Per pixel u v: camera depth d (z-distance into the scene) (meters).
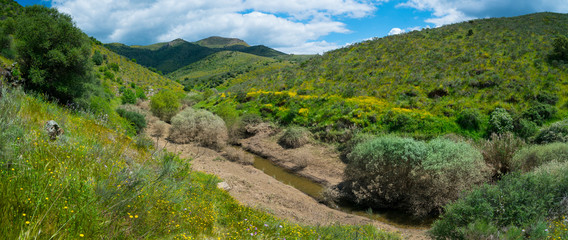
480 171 13.02
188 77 182.62
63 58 14.91
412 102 25.56
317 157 21.88
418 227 11.38
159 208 3.90
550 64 26.16
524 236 5.75
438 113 23.52
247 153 23.78
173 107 36.34
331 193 14.85
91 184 3.28
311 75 38.41
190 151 20.88
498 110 21.80
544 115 20.73
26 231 2.02
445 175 11.84
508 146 15.55
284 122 29.39
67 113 8.12
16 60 14.66
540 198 6.86
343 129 24.61
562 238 5.39
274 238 5.26
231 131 28.72
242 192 12.78
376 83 30.80
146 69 73.56
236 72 139.88
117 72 57.03
